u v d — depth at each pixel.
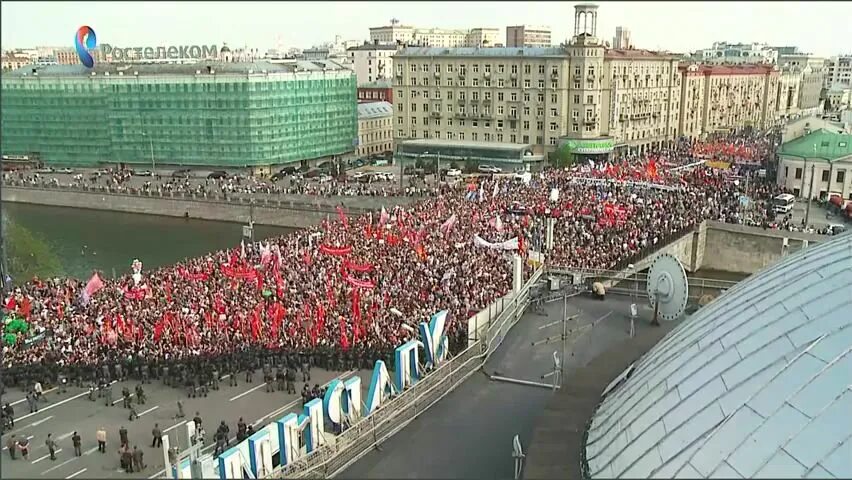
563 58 182.50
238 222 155.50
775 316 34.56
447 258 84.19
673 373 34.56
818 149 141.62
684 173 145.12
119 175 190.75
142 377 60.72
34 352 63.44
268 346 63.06
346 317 67.31
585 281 73.06
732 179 143.12
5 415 53.75
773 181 153.88
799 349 31.42
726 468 27.53
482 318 55.47
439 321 50.91
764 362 31.61
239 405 56.56
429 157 194.88
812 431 27.75
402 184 167.25
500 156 186.50
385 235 95.56
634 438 31.94
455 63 199.25
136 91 195.88
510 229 97.62
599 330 57.66
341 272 80.62
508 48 196.62
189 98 190.88
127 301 75.56
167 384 60.34
